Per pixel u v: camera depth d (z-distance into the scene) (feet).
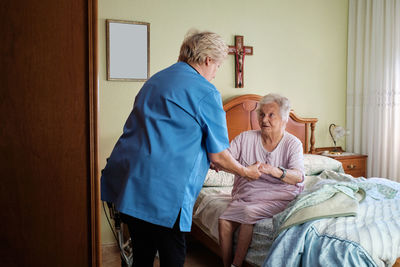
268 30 12.50
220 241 7.16
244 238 6.81
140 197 4.64
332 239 5.26
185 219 4.82
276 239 5.78
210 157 5.23
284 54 12.85
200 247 10.27
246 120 11.85
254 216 6.84
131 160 4.75
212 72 5.49
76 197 4.83
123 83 10.55
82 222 4.88
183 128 4.78
